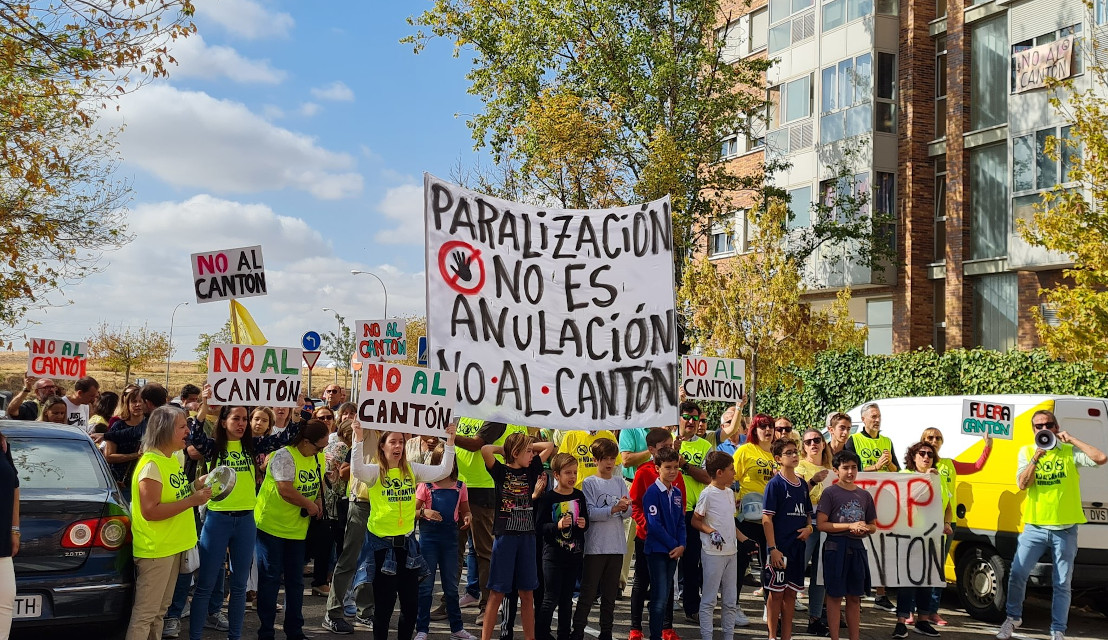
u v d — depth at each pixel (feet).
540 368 28.53
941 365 70.74
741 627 33.47
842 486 29.73
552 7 92.94
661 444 30.55
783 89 105.09
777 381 80.02
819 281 99.04
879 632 33.73
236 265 33.04
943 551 32.63
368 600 30.76
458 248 28.19
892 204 94.17
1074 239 52.60
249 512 26.96
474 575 34.78
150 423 24.34
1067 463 32.17
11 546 20.29
